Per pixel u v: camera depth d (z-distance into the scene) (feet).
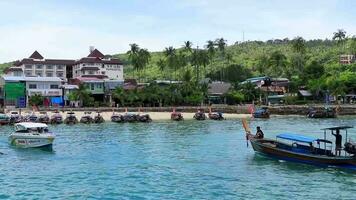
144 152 178.40
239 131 262.88
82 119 334.65
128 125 316.19
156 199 104.01
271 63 604.08
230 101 519.19
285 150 147.23
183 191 111.45
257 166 143.02
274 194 107.96
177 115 361.10
